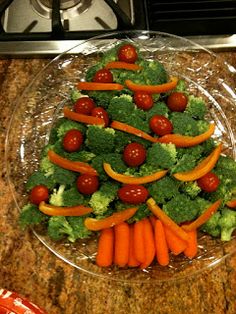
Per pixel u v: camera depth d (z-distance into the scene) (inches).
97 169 16.6
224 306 15.7
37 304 15.6
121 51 18.7
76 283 16.1
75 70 20.1
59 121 18.5
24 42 20.6
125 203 16.2
